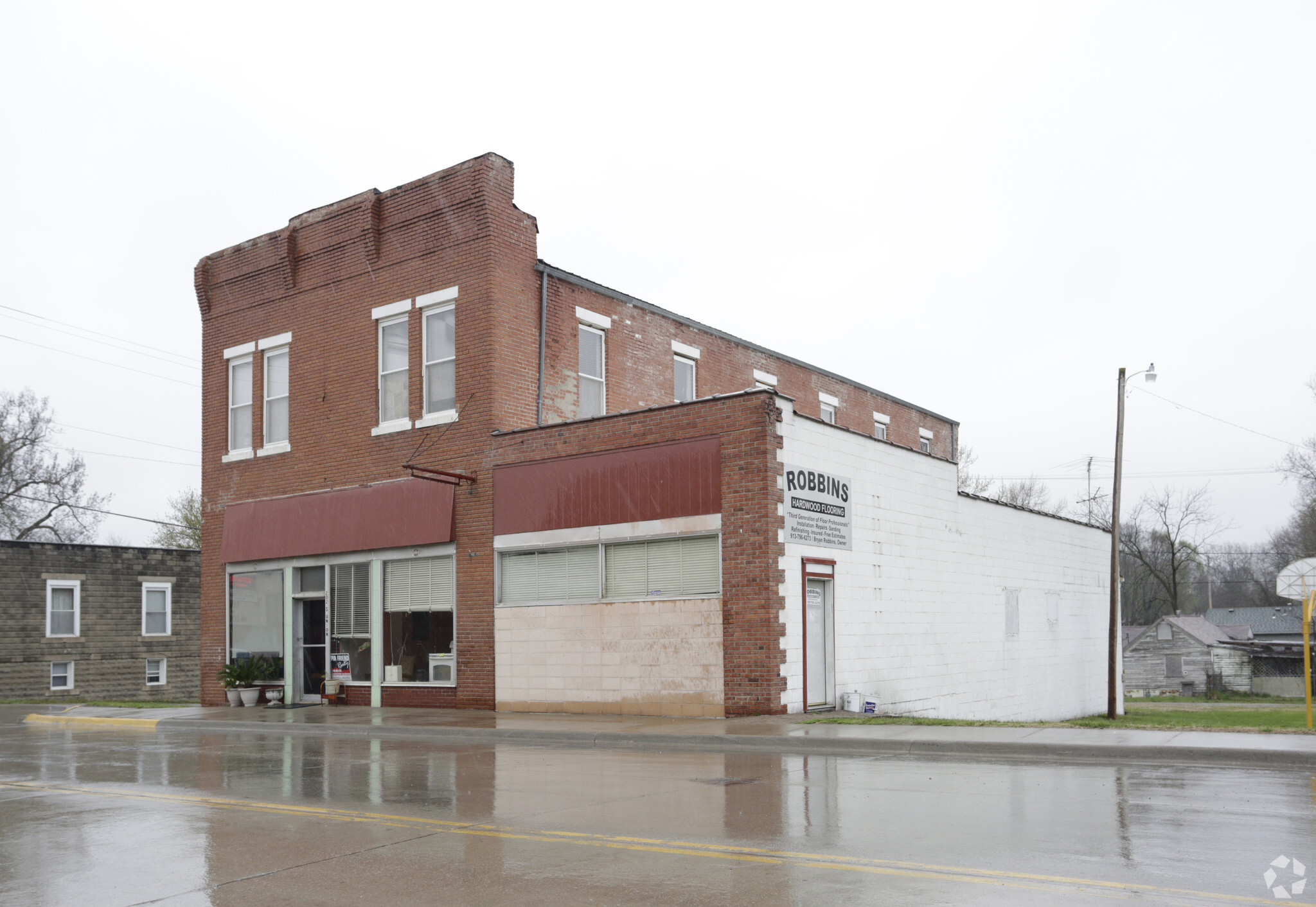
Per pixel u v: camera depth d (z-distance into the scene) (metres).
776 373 30.81
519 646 20.86
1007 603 26.81
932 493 23.72
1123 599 93.94
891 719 17.08
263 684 25.34
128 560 40.66
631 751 15.03
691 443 19.03
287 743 17.44
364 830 9.00
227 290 27.00
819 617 19.42
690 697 18.62
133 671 40.38
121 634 40.16
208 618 26.72
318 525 24.28
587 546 20.23
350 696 23.72
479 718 19.50
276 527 25.16
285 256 25.52
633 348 25.22
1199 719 30.25
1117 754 12.91
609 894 6.68
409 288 23.14
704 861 7.50
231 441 26.83
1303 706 45.03
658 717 18.80
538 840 8.41
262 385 26.06
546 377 22.69
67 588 38.75
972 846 7.86
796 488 18.77
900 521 22.27
